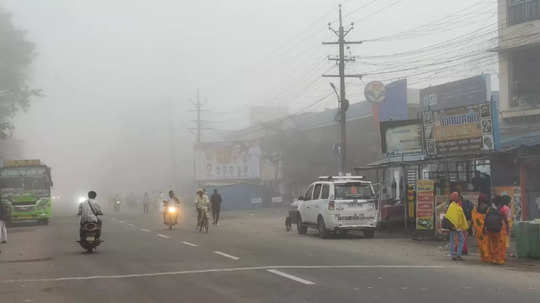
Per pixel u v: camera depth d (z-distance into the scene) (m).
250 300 8.77
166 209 26.69
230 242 19.23
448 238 19.42
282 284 10.20
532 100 27.52
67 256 15.41
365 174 46.28
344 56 32.09
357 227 20.73
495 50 28.53
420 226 19.97
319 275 11.27
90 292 9.77
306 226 23.33
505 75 28.61
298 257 14.51
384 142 24.88
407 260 14.12
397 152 24.31
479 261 14.20
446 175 25.02
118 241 19.83
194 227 28.33
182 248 17.05
